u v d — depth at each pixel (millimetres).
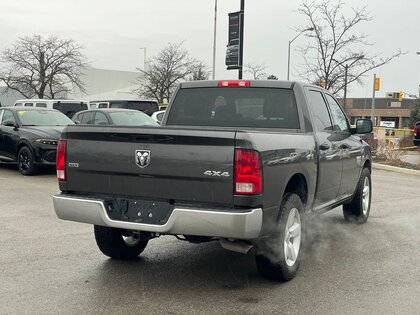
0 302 4375
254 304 4398
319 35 23828
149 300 4469
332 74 25594
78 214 4742
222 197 4238
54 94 48406
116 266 5434
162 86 47594
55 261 5555
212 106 6141
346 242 6621
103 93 61594
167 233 4402
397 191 11180
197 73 48438
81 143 4773
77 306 4312
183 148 4324
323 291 4738
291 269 4949
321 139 5754
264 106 5887
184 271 5301
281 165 4609
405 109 75562
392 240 6742
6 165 14789
